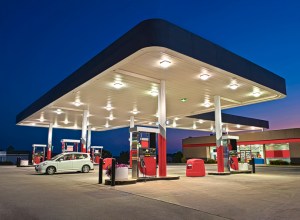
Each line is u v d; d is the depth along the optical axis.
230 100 18.22
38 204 6.75
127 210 6.03
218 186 10.00
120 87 14.73
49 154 28.19
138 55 9.98
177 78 13.23
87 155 18.16
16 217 5.52
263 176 14.52
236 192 8.52
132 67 11.55
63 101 18.36
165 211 5.91
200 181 11.73
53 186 10.21
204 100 18.55
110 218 5.38
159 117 13.23
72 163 17.28
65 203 6.85
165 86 14.77
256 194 8.12
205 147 41.28
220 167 15.95
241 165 17.64
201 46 10.88
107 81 13.59
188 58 10.42
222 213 5.71
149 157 12.38
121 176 10.95
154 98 17.75
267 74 14.84
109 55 11.27
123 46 10.37
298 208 6.16
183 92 16.12
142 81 13.59
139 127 11.94
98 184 10.73
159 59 10.59
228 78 13.10
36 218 5.43
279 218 5.30
